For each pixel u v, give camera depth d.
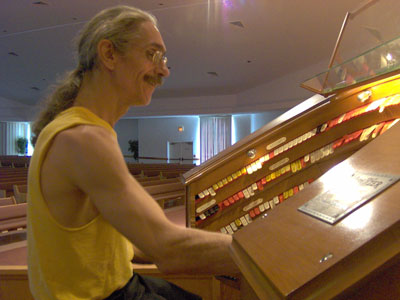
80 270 0.95
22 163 14.73
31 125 1.16
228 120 17.20
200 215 2.01
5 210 3.42
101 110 1.07
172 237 0.93
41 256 0.94
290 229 0.83
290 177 2.02
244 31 10.45
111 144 0.94
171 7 9.57
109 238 1.00
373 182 0.82
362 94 1.88
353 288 0.58
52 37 12.15
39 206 0.94
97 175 0.88
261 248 0.81
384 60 1.55
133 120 21.05
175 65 13.39
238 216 2.04
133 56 1.06
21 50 13.48
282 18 9.42
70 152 0.90
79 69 1.12
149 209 0.92
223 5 9.22
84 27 1.13
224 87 15.41
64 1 9.71
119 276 1.04
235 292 1.98
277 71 13.27
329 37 9.99
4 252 3.03
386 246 0.58
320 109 1.94
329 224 0.75
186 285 2.09
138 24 1.07
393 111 1.81
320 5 8.50
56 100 1.12
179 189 5.28
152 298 1.10
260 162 2.01
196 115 17.39
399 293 0.58
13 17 10.89
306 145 1.98
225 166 2.02
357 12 1.93
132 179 0.95
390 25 1.73
